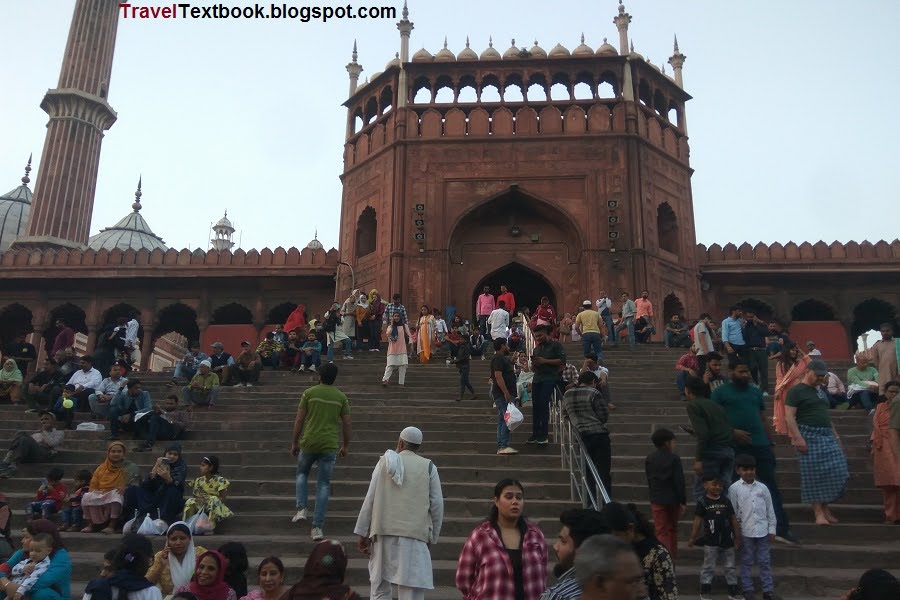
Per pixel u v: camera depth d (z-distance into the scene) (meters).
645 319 14.28
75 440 8.23
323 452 5.79
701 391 5.63
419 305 16.92
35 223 22.91
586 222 17.42
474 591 3.34
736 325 10.29
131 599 3.71
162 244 33.44
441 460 7.39
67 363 10.60
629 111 18.17
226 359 11.64
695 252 18.84
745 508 4.89
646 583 3.43
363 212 18.83
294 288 20.19
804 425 6.19
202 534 5.95
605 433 5.95
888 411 6.23
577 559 2.17
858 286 18.89
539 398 7.65
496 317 12.59
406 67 19.05
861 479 7.10
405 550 4.08
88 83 24.52
